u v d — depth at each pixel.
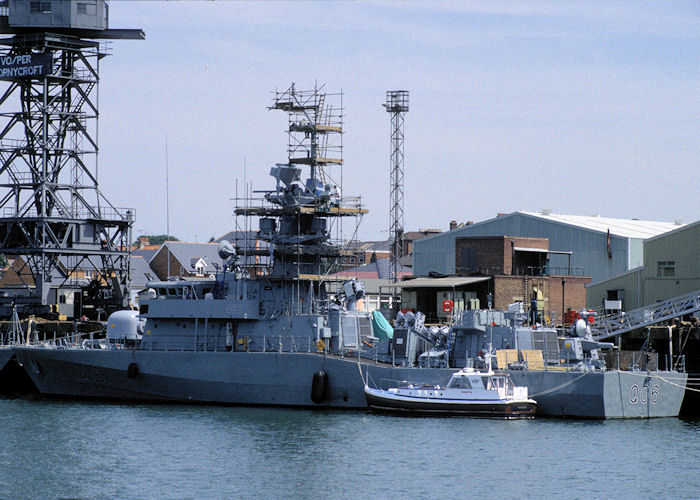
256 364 78.94
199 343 82.81
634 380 73.31
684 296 90.94
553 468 59.56
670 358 82.56
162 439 67.75
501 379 72.75
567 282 109.81
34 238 107.75
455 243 115.00
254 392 79.31
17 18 105.88
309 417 74.25
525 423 71.06
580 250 117.75
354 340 80.50
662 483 56.69
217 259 163.88
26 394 91.38
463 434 67.56
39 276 106.44
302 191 83.00
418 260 130.50
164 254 160.25
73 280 137.75
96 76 110.25
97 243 109.94
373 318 79.62
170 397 82.44
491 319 76.88
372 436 67.31
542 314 88.75
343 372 76.69
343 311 80.69
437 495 54.53
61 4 106.12
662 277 99.69
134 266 156.50
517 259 108.69
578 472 58.75
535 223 121.50
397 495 54.62
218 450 64.44
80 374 85.81
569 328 87.00
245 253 83.44
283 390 78.38
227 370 79.88
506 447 64.12
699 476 58.16
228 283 82.88
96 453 64.19
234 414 76.19
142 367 82.62
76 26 106.75
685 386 77.12
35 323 99.94
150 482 57.50
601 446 64.62
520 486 56.12
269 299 82.00
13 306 101.50
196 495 54.94
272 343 80.88
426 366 76.88
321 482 56.97
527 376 73.00
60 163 110.06
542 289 107.25
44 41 107.00
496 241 107.25
